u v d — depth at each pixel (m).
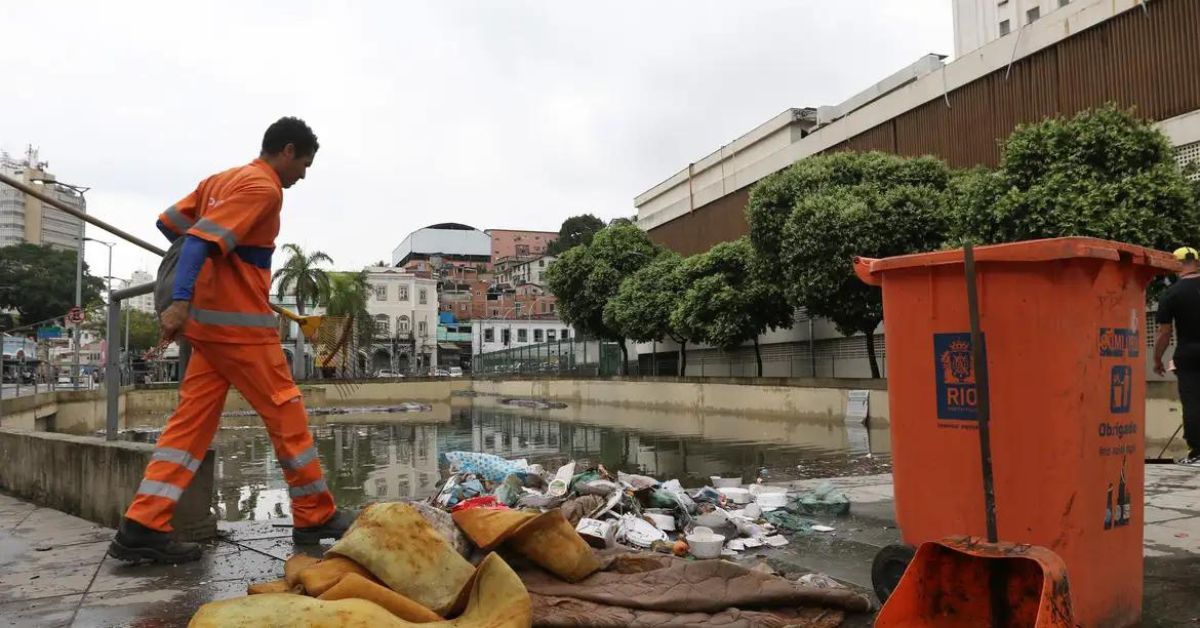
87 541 4.20
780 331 31.12
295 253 49.81
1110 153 14.66
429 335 78.44
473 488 5.27
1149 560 3.60
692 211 42.09
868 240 19.47
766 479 7.59
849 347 27.17
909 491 2.93
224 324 3.62
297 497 4.05
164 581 3.40
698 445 13.76
